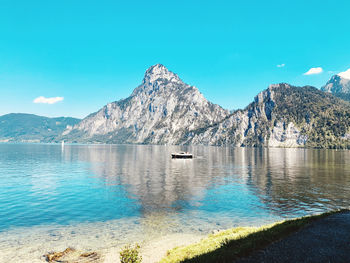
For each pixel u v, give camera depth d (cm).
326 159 15438
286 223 2212
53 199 4362
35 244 2488
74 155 18362
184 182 6297
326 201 4256
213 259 1540
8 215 3422
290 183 6166
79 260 2136
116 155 18938
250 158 16575
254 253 1524
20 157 15725
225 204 4050
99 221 3212
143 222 3178
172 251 2139
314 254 1438
